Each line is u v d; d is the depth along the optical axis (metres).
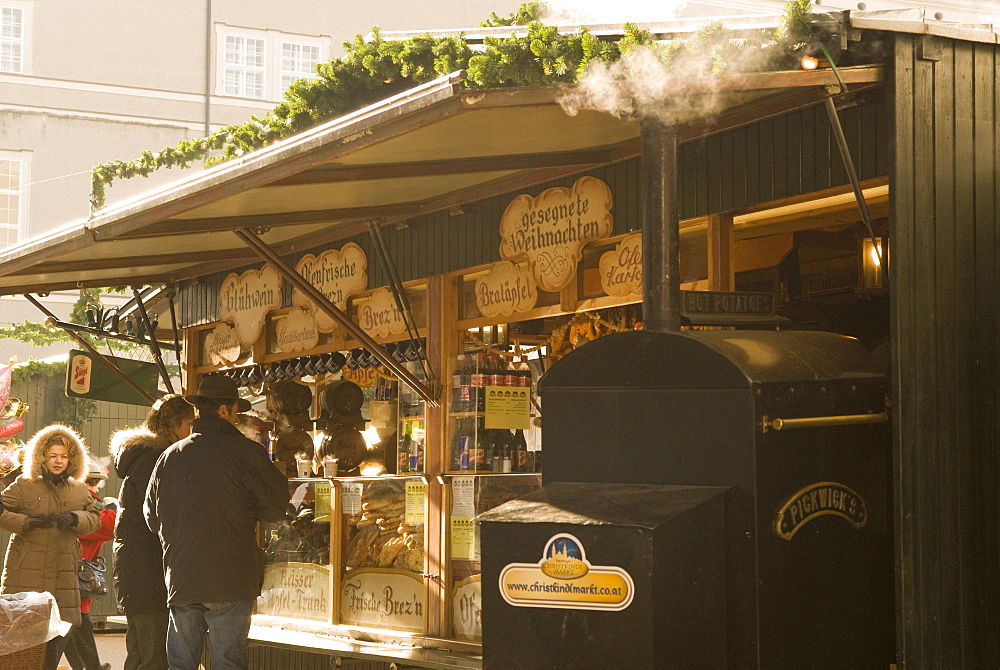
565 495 3.70
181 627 5.97
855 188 4.21
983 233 4.15
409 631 6.75
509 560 3.52
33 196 23.72
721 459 3.60
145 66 24.64
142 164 9.88
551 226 5.98
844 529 3.82
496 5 27.28
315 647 6.69
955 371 4.03
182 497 5.93
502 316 6.37
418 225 6.93
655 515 3.39
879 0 14.73
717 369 3.62
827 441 3.78
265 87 25.55
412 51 5.81
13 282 8.30
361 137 3.94
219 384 6.77
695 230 5.38
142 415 15.66
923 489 3.90
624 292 5.59
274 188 5.11
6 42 23.83
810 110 4.77
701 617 3.44
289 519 7.85
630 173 5.55
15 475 9.89
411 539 6.85
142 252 7.26
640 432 3.76
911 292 3.97
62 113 24.00
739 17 3.99
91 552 8.75
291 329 8.16
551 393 3.95
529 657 3.47
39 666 6.19
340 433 7.57
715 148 5.18
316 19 25.94
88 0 24.38
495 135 4.58
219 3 25.25
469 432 6.50
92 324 9.76
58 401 15.33
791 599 3.60
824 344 4.04
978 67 4.20
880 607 3.95
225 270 8.91
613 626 3.35
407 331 7.00
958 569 3.94
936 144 4.09
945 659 3.88
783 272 6.27
